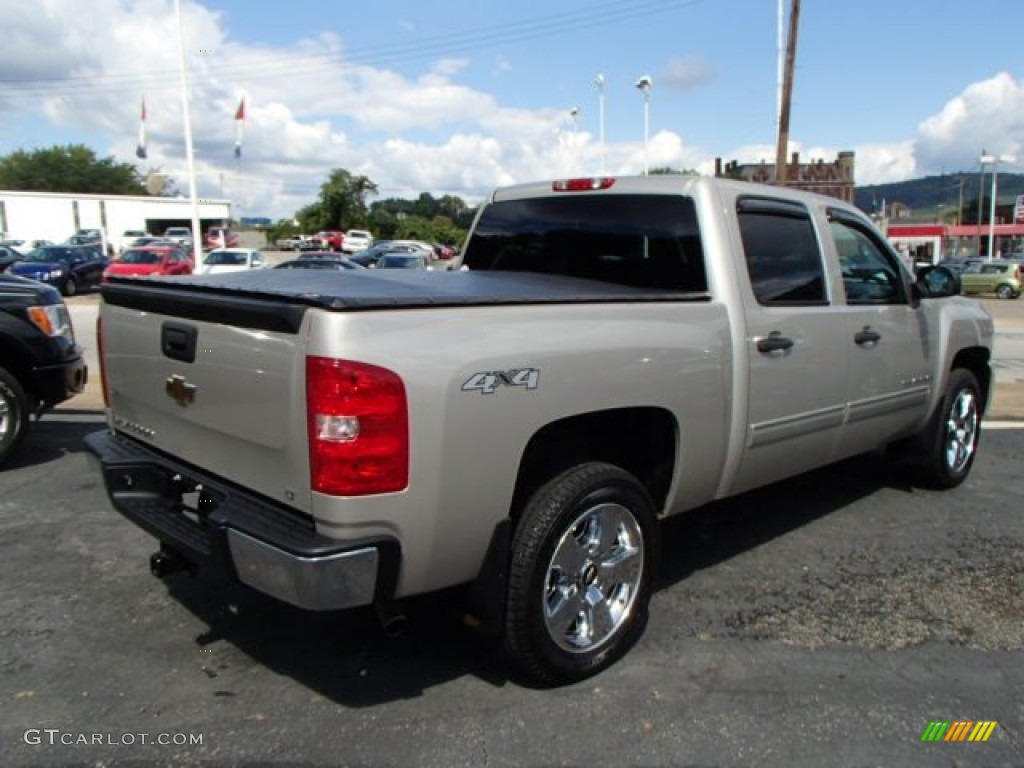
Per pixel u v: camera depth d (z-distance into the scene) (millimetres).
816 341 4305
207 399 3127
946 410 5723
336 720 3047
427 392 2713
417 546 2803
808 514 5473
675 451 3629
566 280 4219
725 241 3885
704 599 4137
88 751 2840
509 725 3027
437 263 53656
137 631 3723
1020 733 3051
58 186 103125
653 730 3016
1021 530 5203
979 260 39469
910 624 3891
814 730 3035
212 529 2908
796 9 23156
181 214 67125
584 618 3357
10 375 6082
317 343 2615
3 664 3418
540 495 3164
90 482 5926
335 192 88938
